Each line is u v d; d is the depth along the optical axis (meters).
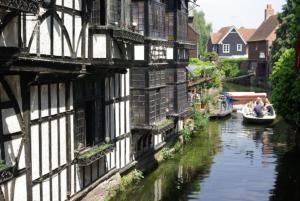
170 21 20.95
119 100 15.36
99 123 13.73
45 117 10.68
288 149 22.41
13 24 8.70
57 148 11.28
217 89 41.00
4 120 9.06
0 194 8.70
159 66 18.00
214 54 57.41
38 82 10.19
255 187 16.34
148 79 16.81
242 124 30.34
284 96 22.06
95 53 12.28
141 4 16.78
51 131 10.99
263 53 63.00
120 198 14.92
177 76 21.23
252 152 21.86
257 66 64.44
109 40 12.23
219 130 28.09
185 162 19.95
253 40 66.25
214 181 17.06
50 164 10.94
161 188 16.12
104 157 14.16
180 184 16.66
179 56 21.48
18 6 7.86
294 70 21.52
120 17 13.12
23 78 9.59
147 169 18.38
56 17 10.55
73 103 12.05
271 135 26.27
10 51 8.30
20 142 9.59
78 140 12.52
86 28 12.09
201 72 36.59
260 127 29.06
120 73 14.37
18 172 9.49
